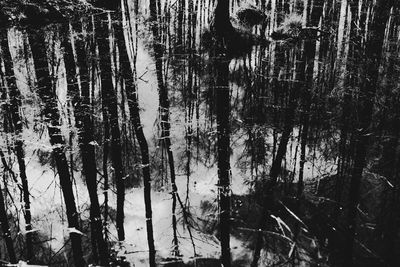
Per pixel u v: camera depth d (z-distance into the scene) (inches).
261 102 523.5
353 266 455.5
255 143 538.6
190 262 477.7
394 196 459.5
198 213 552.7
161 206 573.0
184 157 608.1
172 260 473.7
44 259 426.6
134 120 399.2
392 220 461.4
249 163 571.5
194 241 512.7
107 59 360.5
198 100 557.0
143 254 487.8
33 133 345.1
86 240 463.8
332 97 464.1
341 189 473.4
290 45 429.4
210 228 530.9
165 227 535.8
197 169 607.8
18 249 436.8
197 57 522.6
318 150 548.7
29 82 325.4
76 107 318.7
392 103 443.2
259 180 563.5
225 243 397.1
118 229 426.0
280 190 539.8
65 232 459.8
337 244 467.8
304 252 468.4
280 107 500.1
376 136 451.8
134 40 582.2
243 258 478.0
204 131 582.6
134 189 578.6
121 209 417.7
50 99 288.8
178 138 614.5
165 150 595.2
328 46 477.1
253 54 585.6
